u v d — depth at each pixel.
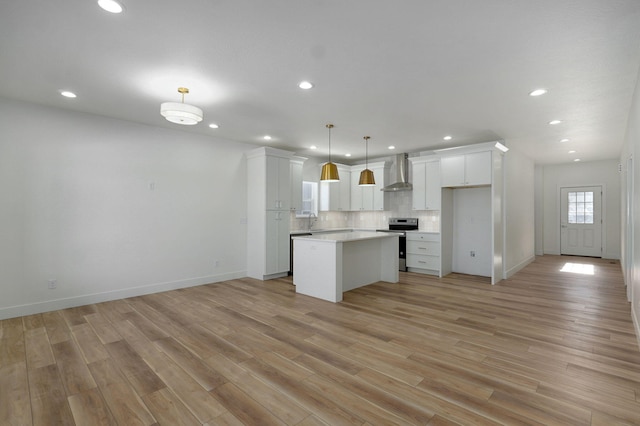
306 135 5.31
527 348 2.80
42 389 2.18
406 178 6.89
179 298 4.43
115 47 2.48
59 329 3.26
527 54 2.57
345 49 2.51
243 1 1.93
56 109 3.90
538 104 3.72
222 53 2.58
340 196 7.49
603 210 8.05
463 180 5.64
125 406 2.00
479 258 6.09
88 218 4.15
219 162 5.52
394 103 3.73
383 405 1.99
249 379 2.30
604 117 4.21
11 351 2.75
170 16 2.08
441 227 5.96
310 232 6.48
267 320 3.53
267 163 5.63
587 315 3.68
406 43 2.42
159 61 2.71
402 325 3.37
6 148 3.58
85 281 4.12
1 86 3.24
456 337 3.05
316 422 1.84
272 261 5.71
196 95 3.50
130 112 4.08
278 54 2.59
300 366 2.49
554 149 6.42
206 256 5.35
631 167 3.84
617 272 6.23
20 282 3.67
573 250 8.49
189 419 1.87
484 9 2.00
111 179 4.34
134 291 4.53
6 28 2.21
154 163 4.75
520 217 6.71
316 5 1.97
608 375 2.34
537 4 1.94
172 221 4.94
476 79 3.05
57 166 3.91
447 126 4.70
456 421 1.84
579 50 2.49
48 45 2.45
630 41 2.35
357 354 2.70
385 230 7.01
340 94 3.47
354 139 5.58
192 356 2.66
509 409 1.94
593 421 1.83
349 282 4.89
